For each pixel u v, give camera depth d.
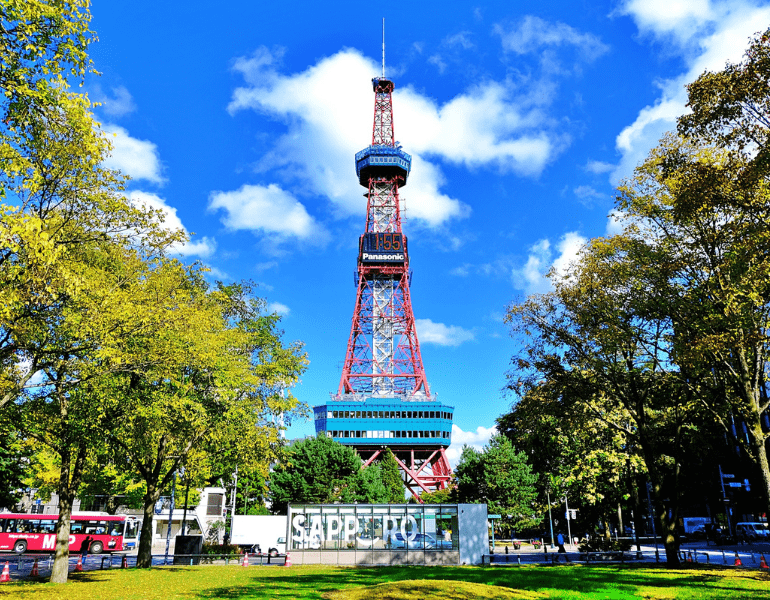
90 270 25.55
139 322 25.06
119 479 62.84
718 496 84.81
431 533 46.66
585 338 37.53
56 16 16.09
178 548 50.06
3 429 28.20
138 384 31.12
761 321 27.42
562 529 86.38
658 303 31.42
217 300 39.50
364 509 46.94
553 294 38.50
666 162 28.55
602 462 57.91
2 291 17.31
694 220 28.34
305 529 46.03
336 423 158.38
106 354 23.05
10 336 21.38
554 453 64.81
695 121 24.91
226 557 47.22
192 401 33.44
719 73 23.53
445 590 23.47
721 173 25.23
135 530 68.38
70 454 30.86
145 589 25.22
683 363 30.39
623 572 32.94
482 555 45.34
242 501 93.25
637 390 38.50
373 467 116.19
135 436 30.48
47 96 16.66
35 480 65.88
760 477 29.00
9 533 59.97
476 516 47.00
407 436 158.00
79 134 19.16
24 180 16.42
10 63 15.74
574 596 22.12
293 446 93.12
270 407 41.03
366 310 180.25
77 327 23.03
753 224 25.70
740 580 27.03
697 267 29.69
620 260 34.38
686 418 39.56
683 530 96.12
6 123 17.02
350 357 174.12
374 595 22.27
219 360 35.16
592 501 61.94
